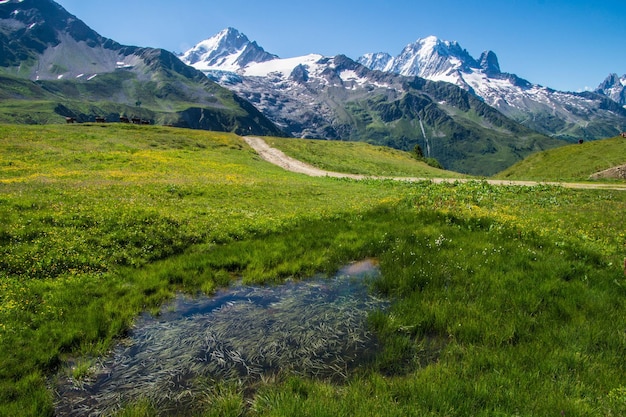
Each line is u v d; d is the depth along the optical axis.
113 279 13.27
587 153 94.56
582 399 7.05
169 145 68.62
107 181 30.75
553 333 9.40
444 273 13.55
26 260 13.51
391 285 12.91
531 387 7.45
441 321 10.20
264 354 8.94
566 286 12.12
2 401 7.27
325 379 8.07
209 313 11.10
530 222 21.05
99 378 8.13
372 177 58.66
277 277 14.01
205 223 20.00
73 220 17.25
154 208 21.17
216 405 7.14
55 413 7.12
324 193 34.28
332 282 13.62
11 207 17.78
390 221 20.92
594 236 18.61
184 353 8.95
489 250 15.54
